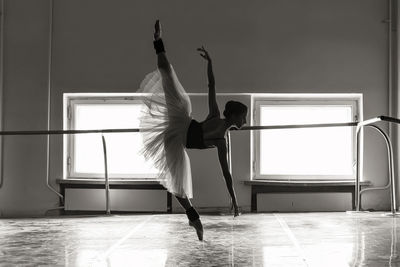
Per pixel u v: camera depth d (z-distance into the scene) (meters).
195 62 6.68
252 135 6.78
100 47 6.76
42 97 6.76
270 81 6.68
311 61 6.70
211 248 3.70
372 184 6.66
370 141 6.69
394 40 6.67
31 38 6.78
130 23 6.75
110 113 6.86
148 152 3.62
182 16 6.71
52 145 6.75
